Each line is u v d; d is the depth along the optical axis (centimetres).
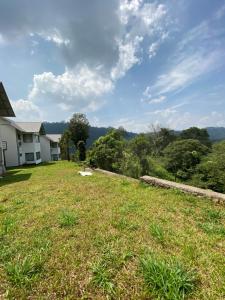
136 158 1730
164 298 192
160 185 650
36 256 265
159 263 227
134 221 375
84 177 976
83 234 329
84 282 219
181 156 2575
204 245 284
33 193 659
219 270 228
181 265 228
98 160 1565
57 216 414
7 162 2283
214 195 488
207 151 2834
